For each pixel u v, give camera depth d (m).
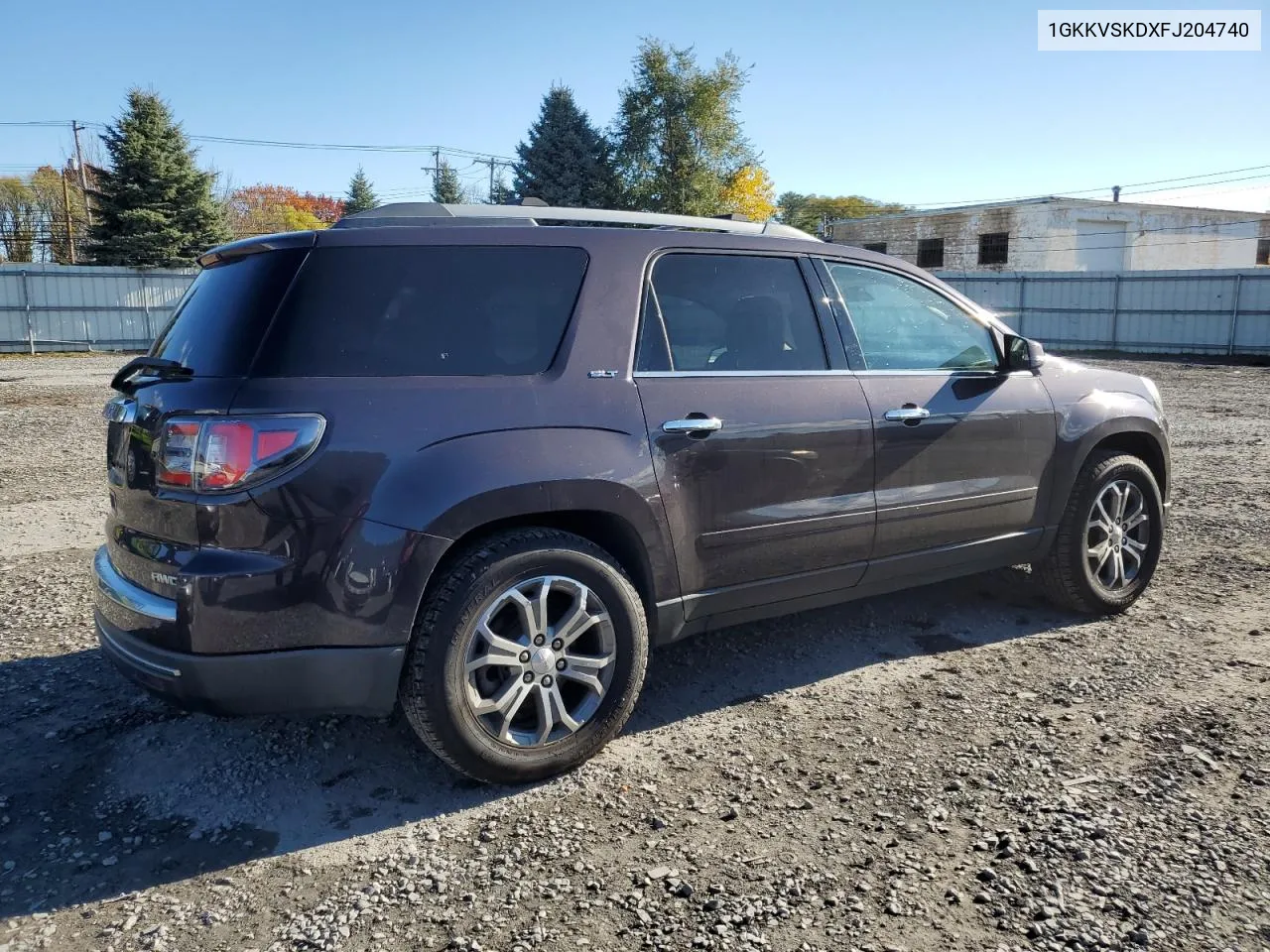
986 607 4.88
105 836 2.89
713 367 3.58
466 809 3.02
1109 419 4.61
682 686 3.94
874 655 4.25
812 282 3.93
